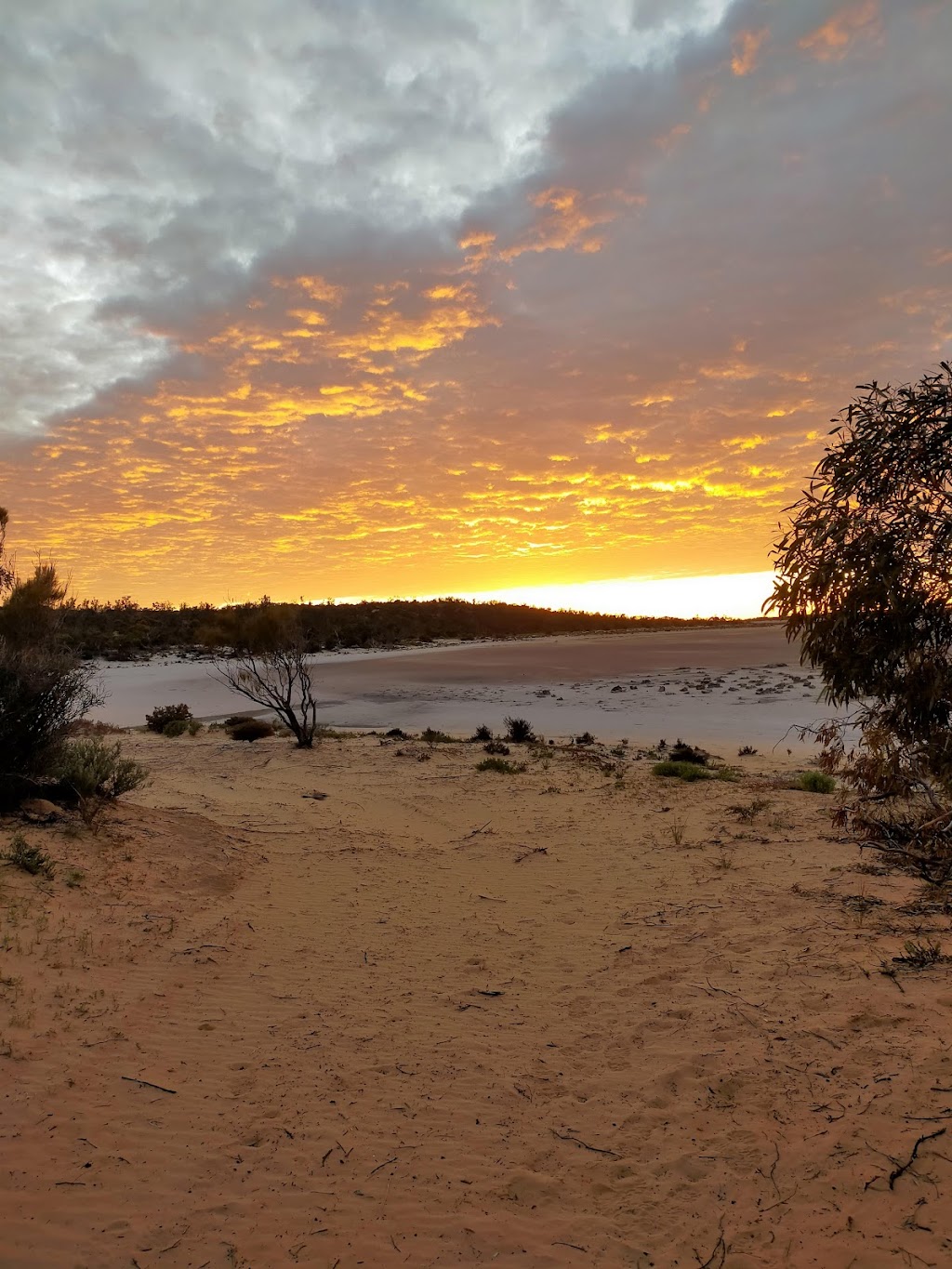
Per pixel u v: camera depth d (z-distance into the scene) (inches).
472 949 232.1
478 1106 148.2
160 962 208.5
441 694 1186.6
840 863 301.0
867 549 144.8
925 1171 118.1
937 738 163.6
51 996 179.0
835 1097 140.5
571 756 631.2
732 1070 154.1
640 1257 109.3
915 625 147.6
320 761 615.5
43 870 251.1
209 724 923.4
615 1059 164.2
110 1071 154.0
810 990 185.6
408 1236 114.5
